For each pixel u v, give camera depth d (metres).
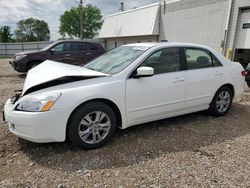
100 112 3.15
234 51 11.40
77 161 2.90
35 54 9.31
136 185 2.46
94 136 3.17
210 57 4.34
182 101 3.90
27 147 3.22
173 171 2.71
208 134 3.75
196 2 13.61
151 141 3.46
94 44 10.42
